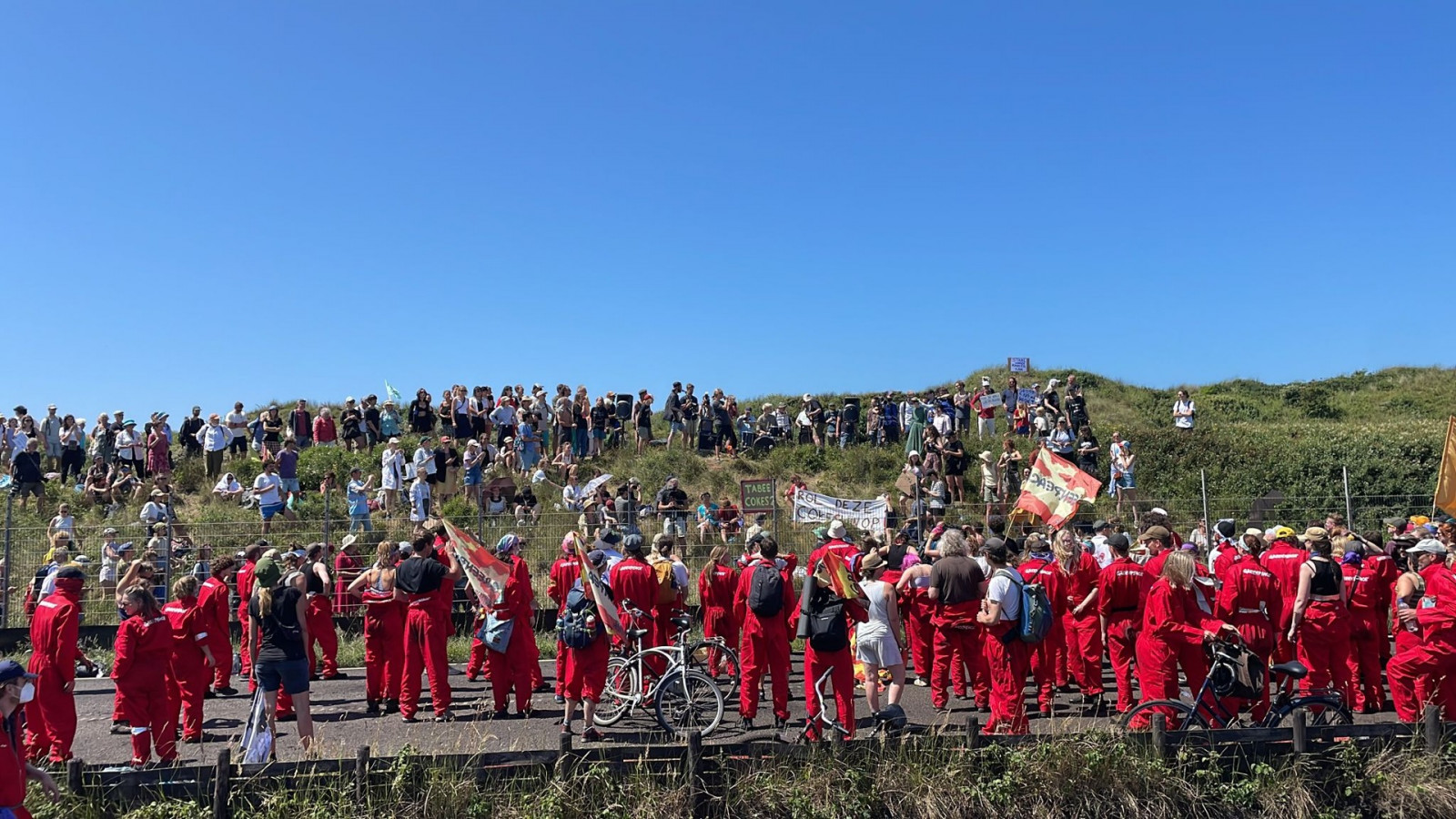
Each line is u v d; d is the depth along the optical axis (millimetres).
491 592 10719
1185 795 8156
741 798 7820
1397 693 9586
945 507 24078
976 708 10891
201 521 20922
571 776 7848
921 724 9414
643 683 10625
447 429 26094
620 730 10148
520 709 10875
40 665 8602
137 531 19375
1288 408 40875
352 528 20297
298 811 7371
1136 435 30234
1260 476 27219
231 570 12203
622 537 13055
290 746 9648
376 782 7629
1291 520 21812
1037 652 10484
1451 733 8594
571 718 9773
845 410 30875
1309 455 27547
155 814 7148
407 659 10797
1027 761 8242
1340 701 9203
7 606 16391
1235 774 8383
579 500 22266
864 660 9445
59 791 6957
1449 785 8211
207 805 7379
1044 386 42188
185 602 9906
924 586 12109
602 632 9734
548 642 15695
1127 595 9945
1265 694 9344
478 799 7590
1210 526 20391
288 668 8602
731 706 11398
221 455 25250
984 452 25656
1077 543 11641
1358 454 26984
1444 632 9234
